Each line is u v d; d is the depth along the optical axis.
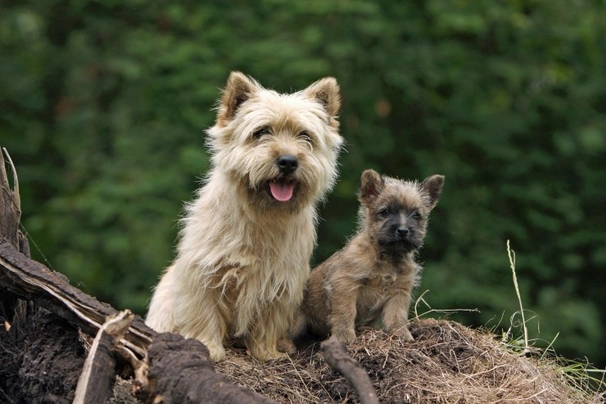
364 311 8.11
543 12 16.91
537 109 16.83
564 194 16.36
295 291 8.04
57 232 14.19
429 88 16.67
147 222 13.96
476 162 16.81
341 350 5.61
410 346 7.45
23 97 16.72
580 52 17.11
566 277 16.22
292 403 7.07
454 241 15.62
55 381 6.41
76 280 13.91
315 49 15.53
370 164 16.27
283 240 7.91
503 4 16.48
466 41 16.94
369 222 8.03
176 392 5.76
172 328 8.38
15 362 6.77
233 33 15.62
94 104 16.08
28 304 7.12
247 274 7.88
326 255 15.45
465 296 14.47
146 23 16.19
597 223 16.61
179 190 14.31
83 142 15.61
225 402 5.59
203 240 7.92
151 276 13.91
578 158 16.72
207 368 5.86
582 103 16.94
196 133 14.97
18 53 16.78
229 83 8.16
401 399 6.81
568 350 14.75
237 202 7.82
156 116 15.09
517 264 15.51
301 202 7.91
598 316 15.54
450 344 7.49
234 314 8.06
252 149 7.80
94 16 16.45
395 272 7.88
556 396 7.16
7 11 16.50
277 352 8.07
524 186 16.41
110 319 6.22
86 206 14.09
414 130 16.94
